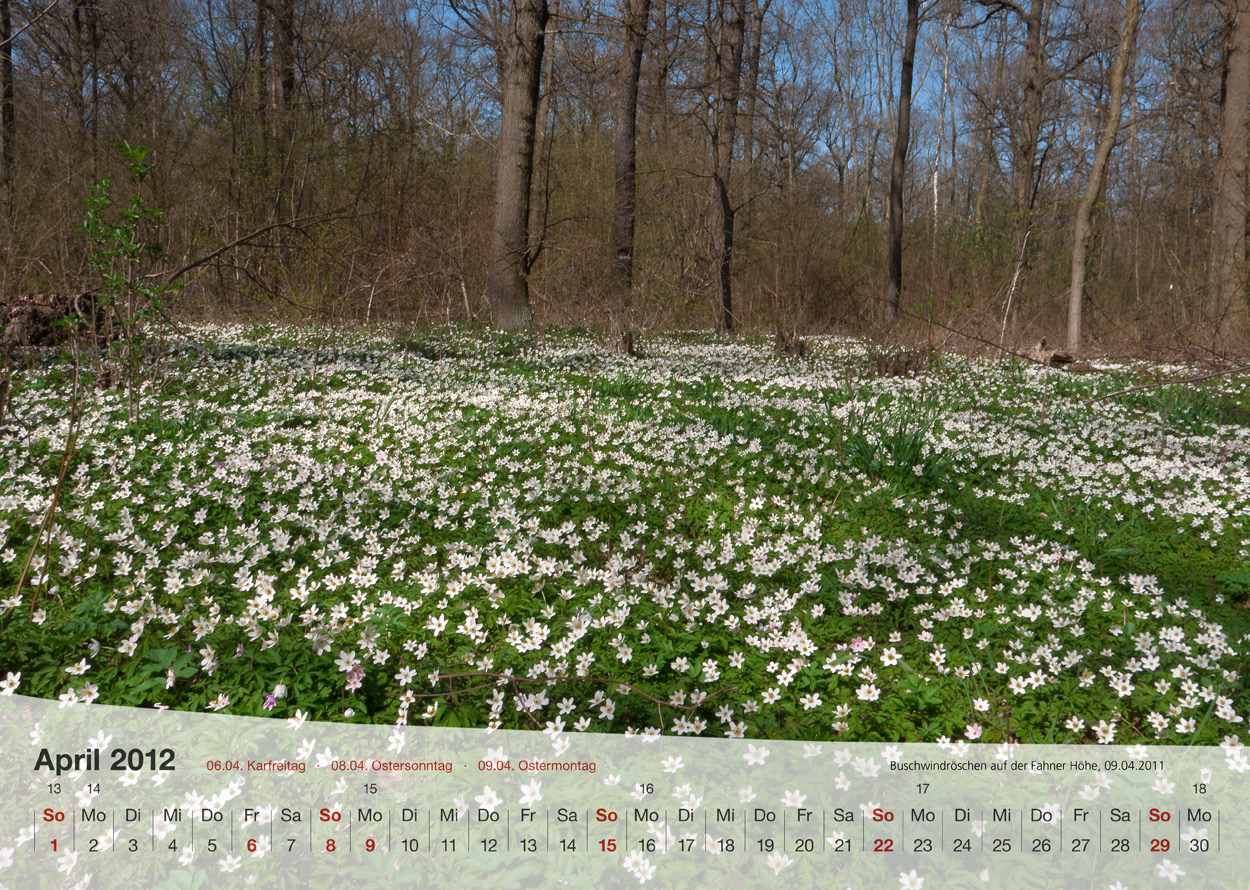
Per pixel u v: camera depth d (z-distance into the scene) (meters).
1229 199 14.59
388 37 18.53
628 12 15.82
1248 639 3.24
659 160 19.20
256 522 4.29
